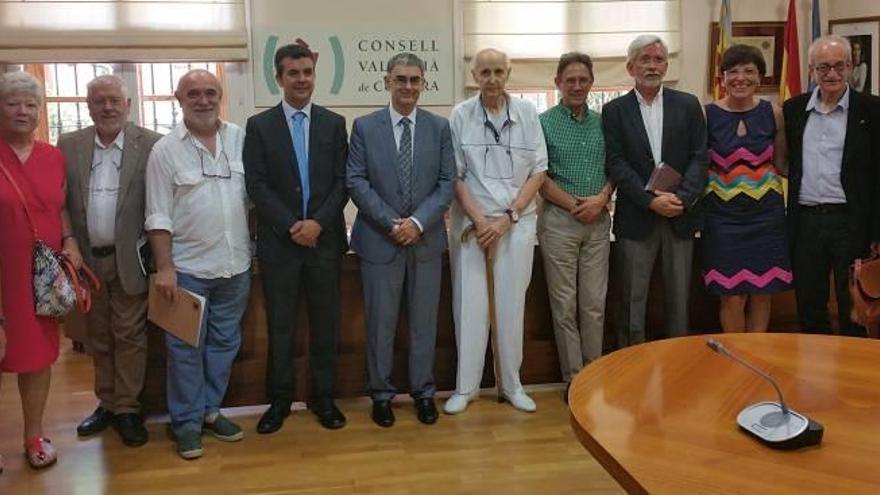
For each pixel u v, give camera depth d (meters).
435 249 3.11
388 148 3.00
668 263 3.24
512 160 3.12
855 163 3.03
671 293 3.27
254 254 3.22
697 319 3.65
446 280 3.46
